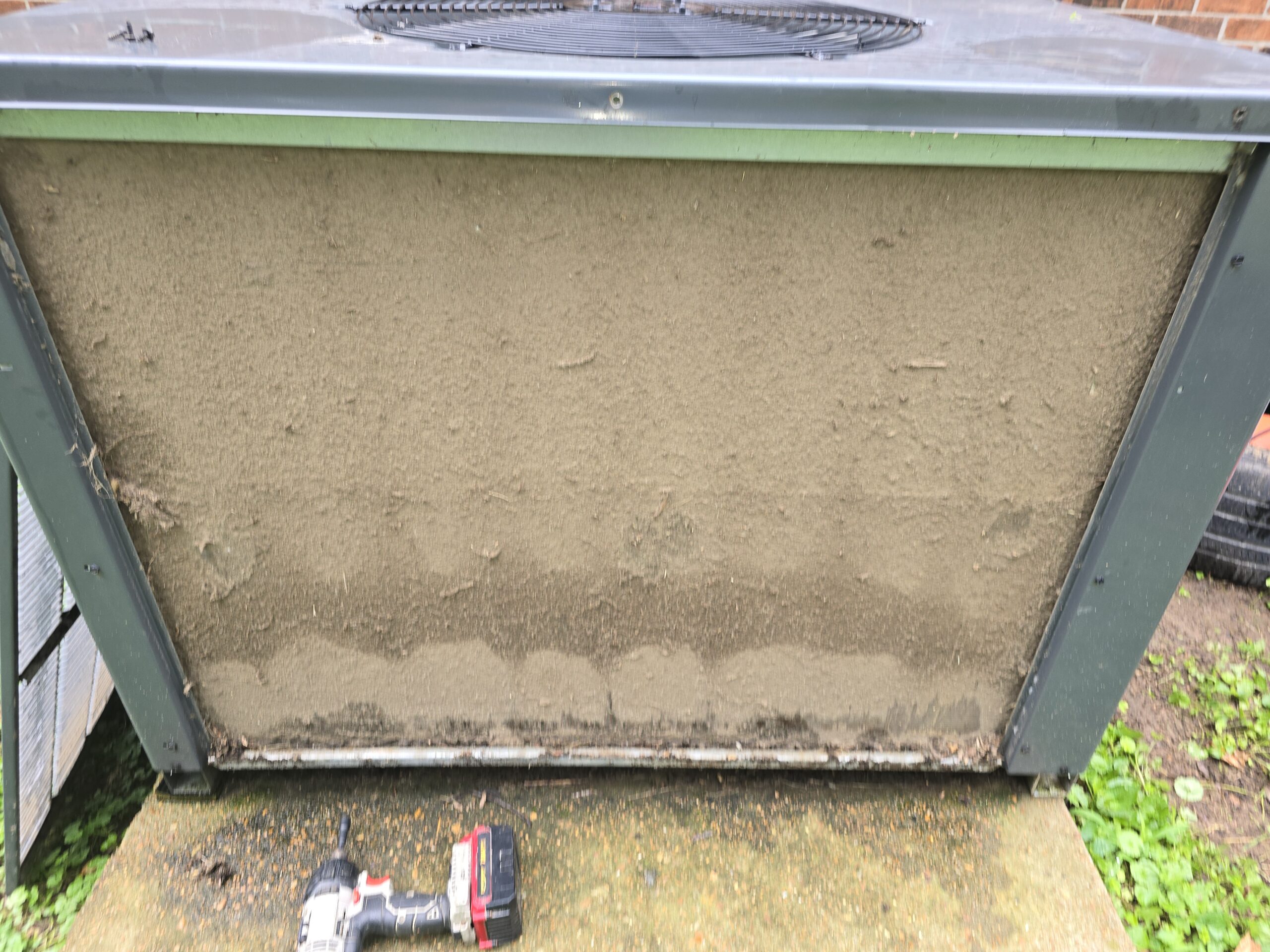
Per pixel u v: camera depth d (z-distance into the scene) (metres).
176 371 1.02
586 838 1.38
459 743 1.45
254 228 0.92
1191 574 2.48
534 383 1.05
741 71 0.84
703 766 1.47
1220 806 1.70
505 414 1.08
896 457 1.12
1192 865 1.54
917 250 0.95
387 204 0.91
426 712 1.41
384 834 1.38
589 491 1.15
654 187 0.90
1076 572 1.21
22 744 1.39
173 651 1.28
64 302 0.96
